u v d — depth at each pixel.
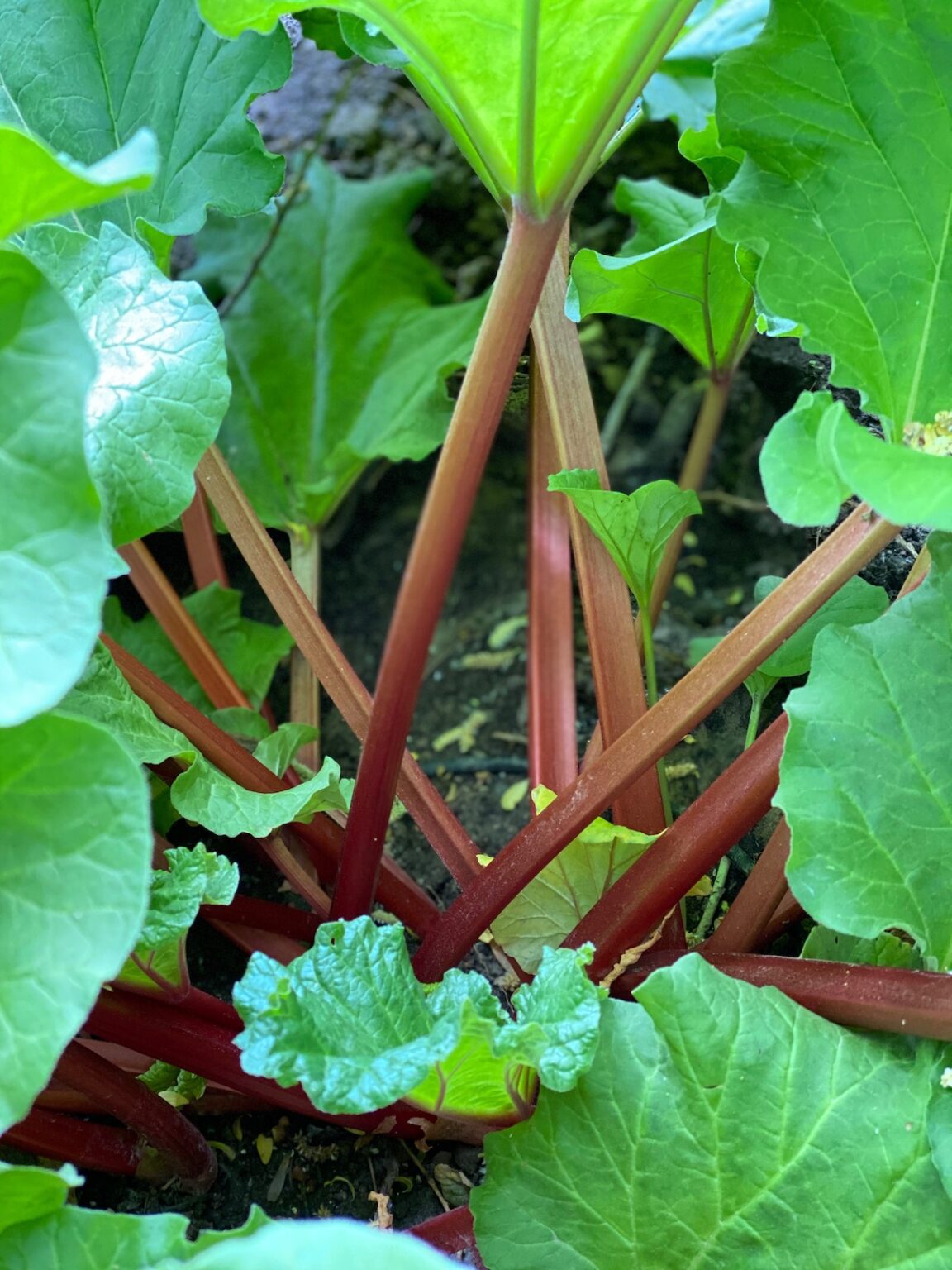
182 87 0.75
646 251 0.92
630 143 1.25
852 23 0.62
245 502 0.73
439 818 0.73
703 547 1.16
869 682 0.60
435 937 0.69
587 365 1.25
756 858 0.80
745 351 1.05
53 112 0.78
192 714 0.70
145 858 0.49
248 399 1.09
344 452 1.02
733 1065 0.58
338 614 1.12
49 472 0.48
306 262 1.14
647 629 0.76
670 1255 0.58
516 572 1.15
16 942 0.50
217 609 0.94
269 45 0.73
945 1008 0.57
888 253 0.63
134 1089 0.64
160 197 0.76
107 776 0.50
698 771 0.88
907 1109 0.57
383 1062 0.52
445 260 1.26
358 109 1.26
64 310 0.49
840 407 0.51
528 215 0.57
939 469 0.51
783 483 0.54
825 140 0.63
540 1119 0.59
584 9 0.52
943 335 0.63
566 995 0.56
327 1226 0.45
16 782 0.50
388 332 1.12
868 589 0.73
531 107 0.53
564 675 0.83
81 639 0.48
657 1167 0.58
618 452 1.22
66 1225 0.51
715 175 0.75
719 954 0.65
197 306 0.62
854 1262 0.56
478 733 1.02
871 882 0.58
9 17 0.77
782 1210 0.57
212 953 0.83
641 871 0.66
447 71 0.55
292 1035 0.52
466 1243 0.62
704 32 1.00
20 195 0.45
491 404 0.58
